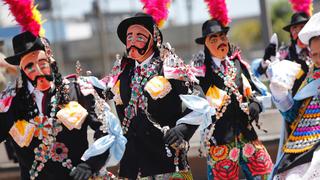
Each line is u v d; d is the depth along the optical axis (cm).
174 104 1333
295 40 1803
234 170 1568
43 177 1279
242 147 1569
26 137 1270
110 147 1248
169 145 1307
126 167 1368
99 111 1268
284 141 1405
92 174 1249
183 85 1321
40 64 1261
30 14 1270
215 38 1577
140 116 1348
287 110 1341
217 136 1559
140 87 1353
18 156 1303
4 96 1292
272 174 1331
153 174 1337
